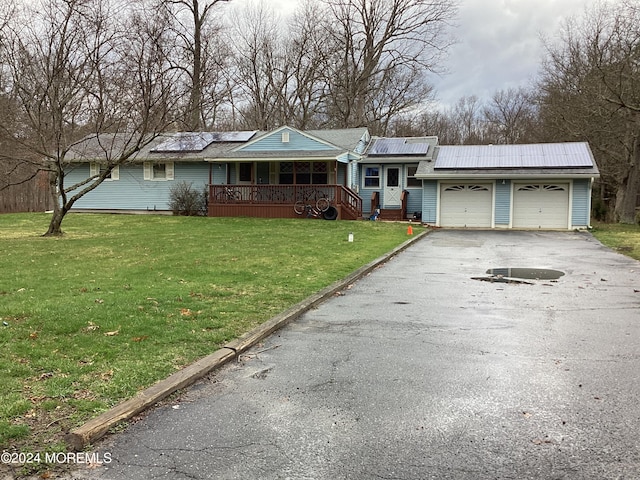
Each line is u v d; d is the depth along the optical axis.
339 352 5.04
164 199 26.12
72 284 7.75
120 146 25.44
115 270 9.20
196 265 9.91
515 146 23.72
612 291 8.21
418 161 24.08
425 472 2.86
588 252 13.61
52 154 15.72
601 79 23.20
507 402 3.81
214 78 21.30
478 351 5.06
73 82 15.55
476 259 12.24
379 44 35.78
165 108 15.32
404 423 3.47
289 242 14.12
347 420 3.52
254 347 5.20
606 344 5.27
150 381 4.01
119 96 15.91
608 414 3.59
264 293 7.47
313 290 7.82
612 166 28.41
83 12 14.21
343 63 36.19
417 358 4.85
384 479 2.80
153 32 15.53
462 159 23.03
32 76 14.62
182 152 25.25
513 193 21.78
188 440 3.23
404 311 6.82
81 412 3.45
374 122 39.00
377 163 24.70
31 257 10.82
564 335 5.63
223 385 4.17
